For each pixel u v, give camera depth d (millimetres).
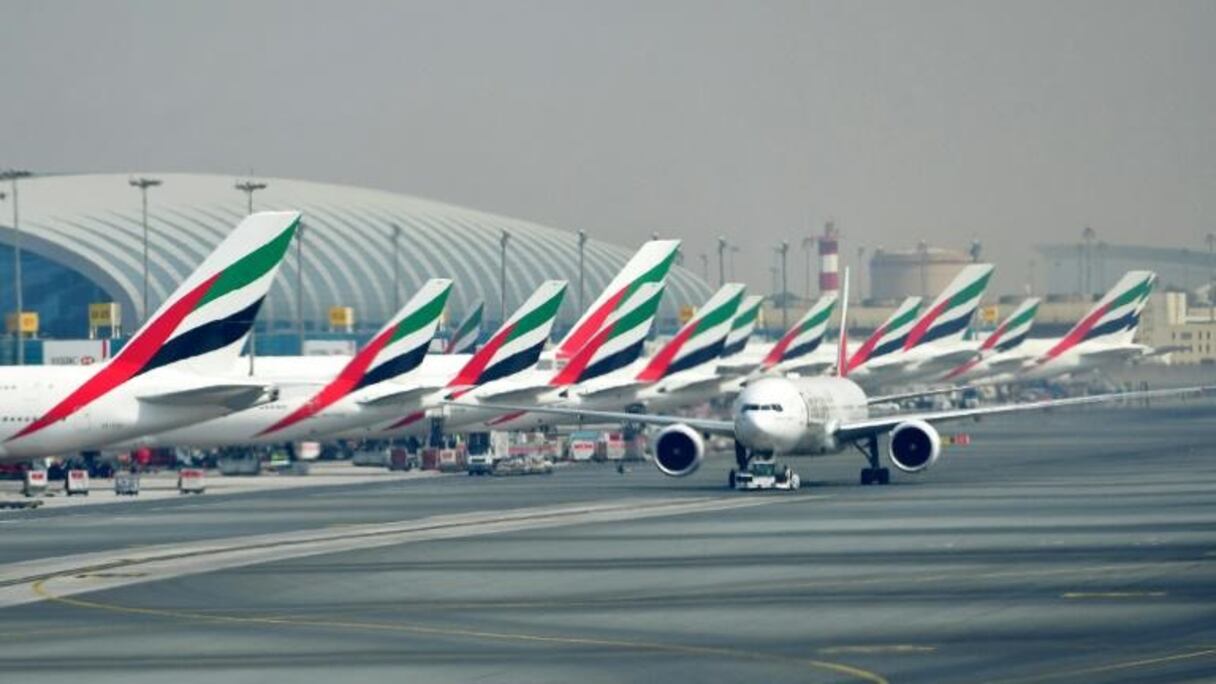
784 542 144125
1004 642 90875
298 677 84812
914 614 101625
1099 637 91812
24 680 85125
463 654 90562
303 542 148750
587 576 122500
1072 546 138000
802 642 92375
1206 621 96750
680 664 86375
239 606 109812
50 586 120562
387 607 108438
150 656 91625
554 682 82312
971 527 155250
